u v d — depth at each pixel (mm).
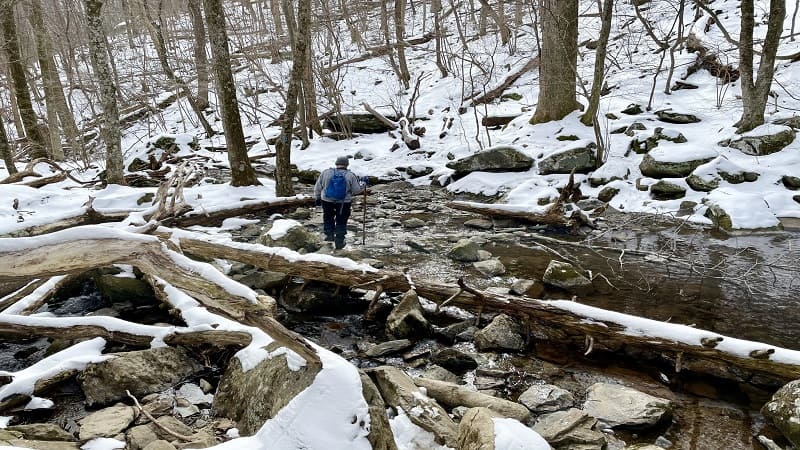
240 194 10773
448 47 22016
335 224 8531
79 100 23750
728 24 15883
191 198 10234
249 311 3334
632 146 12055
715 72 14055
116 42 30484
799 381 3867
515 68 18188
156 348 4422
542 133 13406
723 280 6820
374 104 18906
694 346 4480
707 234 8742
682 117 12523
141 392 4066
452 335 5375
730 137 11000
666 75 14695
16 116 18531
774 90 12547
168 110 22391
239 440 2842
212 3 10219
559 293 6508
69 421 3738
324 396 2967
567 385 4477
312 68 16562
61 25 22125
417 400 3727
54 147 15266
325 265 5941
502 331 5195
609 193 10719
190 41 25250
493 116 15492
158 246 3117
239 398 3717
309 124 16781
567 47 13156
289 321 5762
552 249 8305
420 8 29219
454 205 10344
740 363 4352
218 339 4457
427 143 15258
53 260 2629
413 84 20156
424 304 6070
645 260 7691
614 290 6582
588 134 12883
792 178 9648
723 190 9703
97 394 3955
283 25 27391
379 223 10047
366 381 3266
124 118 20875
